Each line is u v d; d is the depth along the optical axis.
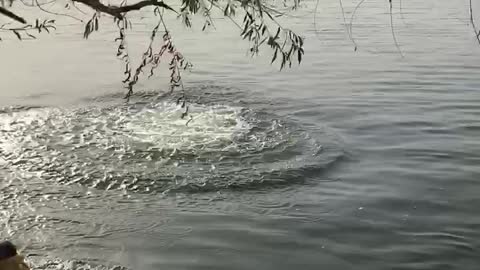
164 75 17.34
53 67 18.58
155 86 16.05
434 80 16.92
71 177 10.16
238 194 9.55
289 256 7.78
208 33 23.91
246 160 10.84
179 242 8.11
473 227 8.52
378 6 31.25
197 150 11.25
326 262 7.65
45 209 9.09
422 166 10.66
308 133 12.34
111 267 7.54
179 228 8.48
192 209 9.06
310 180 10.10
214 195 9.52
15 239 8.23
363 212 8.95
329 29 24.73
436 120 13.23
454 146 11.61
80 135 12.12
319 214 8.88
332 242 8.12
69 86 16.23
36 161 10.79
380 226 8.52
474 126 12.80
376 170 10.51
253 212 8.95
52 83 16.58
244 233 8.32
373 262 7.65
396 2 32.53
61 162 10.75
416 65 18.83
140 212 8.98
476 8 29.78
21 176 10.20
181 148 11.34
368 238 8.21
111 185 9.88
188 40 22.58
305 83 16.66
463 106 14.29
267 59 19.64
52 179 10.10
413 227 8.52
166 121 13.01
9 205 9.19
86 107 14.09
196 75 17.44
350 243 8.09
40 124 12.77
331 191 9.69
